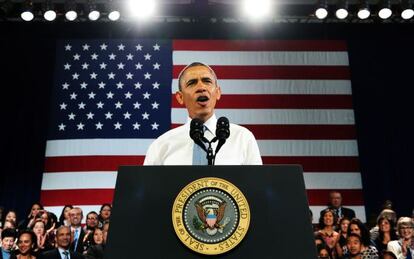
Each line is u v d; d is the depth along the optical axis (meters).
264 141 10.25
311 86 10.72
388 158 10.43
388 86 10.91
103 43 10.95
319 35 11.29
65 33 11.15
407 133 10.66
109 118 10.38
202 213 1.71
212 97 2.61
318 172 10.18
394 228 7.55
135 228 1.70
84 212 9.78
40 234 7.41
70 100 10.54
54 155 10.21
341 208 9.33
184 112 10.45
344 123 10.53
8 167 10.30
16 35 11.11
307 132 10.39
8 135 10.49
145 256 1.65
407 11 10.46
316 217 9.88
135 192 1.76
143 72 10.73
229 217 1.71
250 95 10.52
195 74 2.62
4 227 8.25
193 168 1.80
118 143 10.20
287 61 10.86
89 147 10.20
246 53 10.87
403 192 10.24
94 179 9.99
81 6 10.77
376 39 11.24
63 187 9.98
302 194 1.78
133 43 10.95
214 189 1.76
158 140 2.58
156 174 1.79
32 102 10.69
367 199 10.12
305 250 1.67
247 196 1.75
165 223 1.70
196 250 1.65
